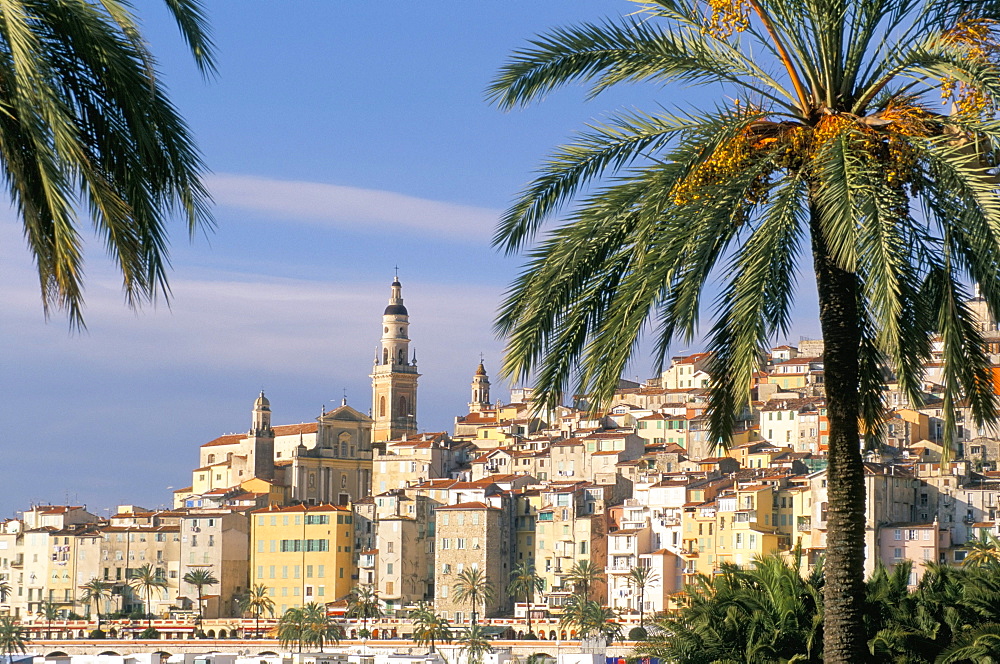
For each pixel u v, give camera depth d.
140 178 27.61
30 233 25.62
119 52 26.47
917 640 50.38
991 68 35.31
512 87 39.53
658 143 38.31
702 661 52.22
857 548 39.47
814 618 50.81
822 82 38.03
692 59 38.88
